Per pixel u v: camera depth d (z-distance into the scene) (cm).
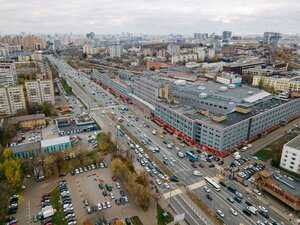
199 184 14238
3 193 12056
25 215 11888
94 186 14062
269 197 13150
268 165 16212
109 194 13312
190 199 12962
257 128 19662
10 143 19150
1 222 11194
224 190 13712
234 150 17975
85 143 19100
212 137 17212
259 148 18450
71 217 11644
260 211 12056
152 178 14688
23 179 14488
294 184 12938
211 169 15675
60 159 15488
